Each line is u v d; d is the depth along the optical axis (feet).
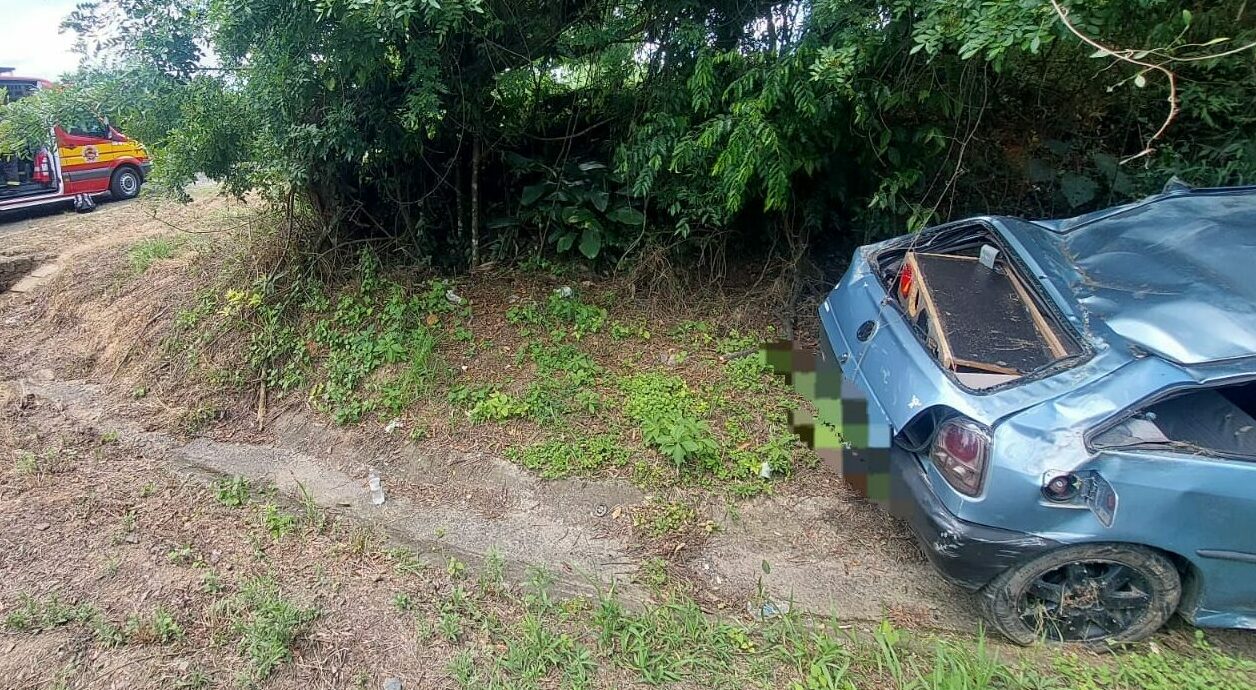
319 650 8.60
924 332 10.55
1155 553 8.38
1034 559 8.40
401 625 9.07
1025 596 8.77
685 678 8.32
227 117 15.37
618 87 17.69
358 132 14.78
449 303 16.92
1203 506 7.99
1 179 30.55
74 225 29.04
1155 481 7.95
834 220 18.03
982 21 10.32
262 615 9.03
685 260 18.24
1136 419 8.17
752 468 12.23
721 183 15.62
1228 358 7.95
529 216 18.42
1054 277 10.36
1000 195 17.40
